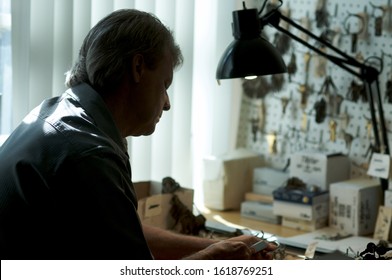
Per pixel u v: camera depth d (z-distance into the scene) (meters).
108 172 1.24
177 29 2.65
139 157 2.58
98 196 1.23
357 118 2.55
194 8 2.66
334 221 2.44
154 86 1.39
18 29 2.24
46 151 1.26
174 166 2.72
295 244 2.18
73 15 2.32
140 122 1.41
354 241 2.27
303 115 2.70
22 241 1.26
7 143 1.35
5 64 2.28
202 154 2.84
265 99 2.82
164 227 2.21
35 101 2.27
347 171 2.58
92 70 1.35
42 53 2.26
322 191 2.46
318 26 2.60
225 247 1.52
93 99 1.34
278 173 2.68
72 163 1.23
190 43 2.66
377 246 1.87
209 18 2.77
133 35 1.34
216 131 2.85
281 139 2.79
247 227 2.48
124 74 1.35
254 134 2.87
